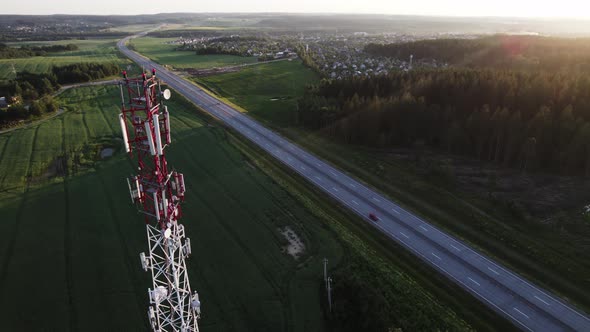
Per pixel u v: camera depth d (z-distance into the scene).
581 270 54.53
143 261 30.25
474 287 51.69
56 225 63.41
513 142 84.56
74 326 43.69
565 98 89.88
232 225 62.88
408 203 72.75
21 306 46.56
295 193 73.62
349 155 94.75
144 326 43.53
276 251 56.62
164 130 29.16
